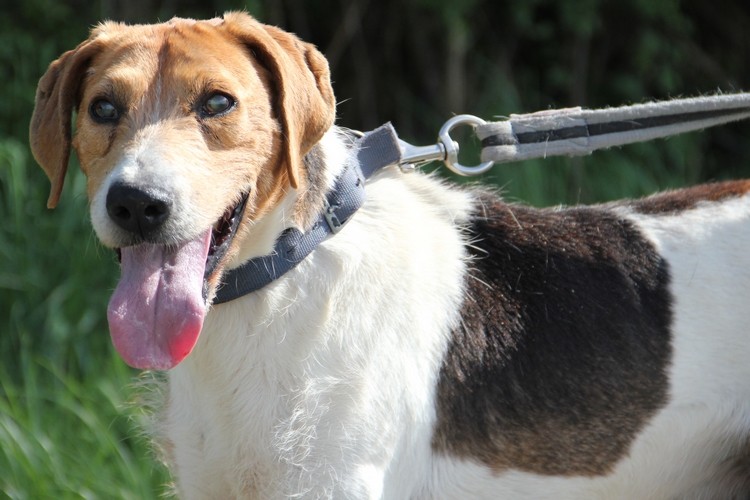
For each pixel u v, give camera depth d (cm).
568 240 670
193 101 560
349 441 588
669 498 672
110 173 545
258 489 603
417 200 656
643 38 1473
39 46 1370
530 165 1295
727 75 1560
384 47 1511
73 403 952
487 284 648
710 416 651
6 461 887
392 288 609
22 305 1112
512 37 1495
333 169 605
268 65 584
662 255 664
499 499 644
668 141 1431
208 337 594
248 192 571
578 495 655
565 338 645
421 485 628
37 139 607
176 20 606
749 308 650
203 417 610
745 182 707
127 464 871
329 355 589
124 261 556
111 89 562
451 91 1454
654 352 644
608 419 643
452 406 627
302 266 591
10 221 1180
